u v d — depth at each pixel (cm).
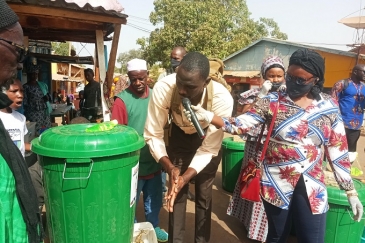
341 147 204
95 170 182
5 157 111
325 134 200
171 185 224
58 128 205
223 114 236
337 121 203
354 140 562
